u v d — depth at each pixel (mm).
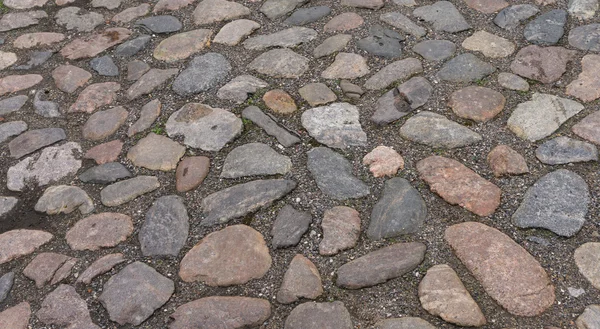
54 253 2371
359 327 1959
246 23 3584
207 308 2070
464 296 1995
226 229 2344
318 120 2811
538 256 2115
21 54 3592
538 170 2439
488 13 3426
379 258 2166
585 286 2006
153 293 2152
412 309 1993
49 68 3451
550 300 1971
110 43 3572
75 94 3232
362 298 2049
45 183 2713
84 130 2988
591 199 2287
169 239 2350
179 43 3477
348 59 3172
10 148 2936
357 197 2414
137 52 3471
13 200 2654
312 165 2574
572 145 2518
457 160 2527
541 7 3408
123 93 3188
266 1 3781
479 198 2342
